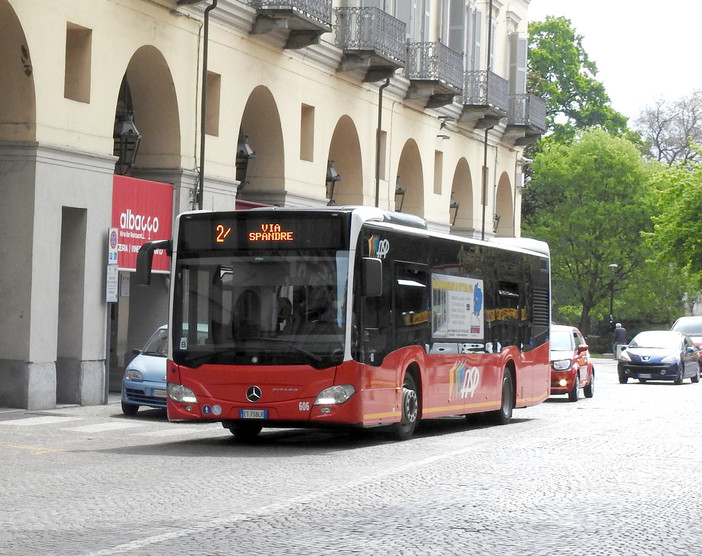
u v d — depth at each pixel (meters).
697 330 56.59
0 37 22.05
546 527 10.36
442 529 10.12
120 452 16.45
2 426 20.02
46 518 10.40
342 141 36.09
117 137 26.89
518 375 24.08
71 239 24.06
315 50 32.75
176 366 17.34
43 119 22.50
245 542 9.32
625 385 42.41
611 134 82.88
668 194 65.25
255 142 31.80
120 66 24.84
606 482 13.59
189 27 27.22
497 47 48.59
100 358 24.61
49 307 22.78
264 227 17.22
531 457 16.27
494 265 22.91
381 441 18.77
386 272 18.12
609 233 77.69
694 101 89.81
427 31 40.94
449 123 43.09
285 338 17.00
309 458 15.82
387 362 18.08
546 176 78.56
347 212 17.14
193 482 12.98
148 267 17.47
